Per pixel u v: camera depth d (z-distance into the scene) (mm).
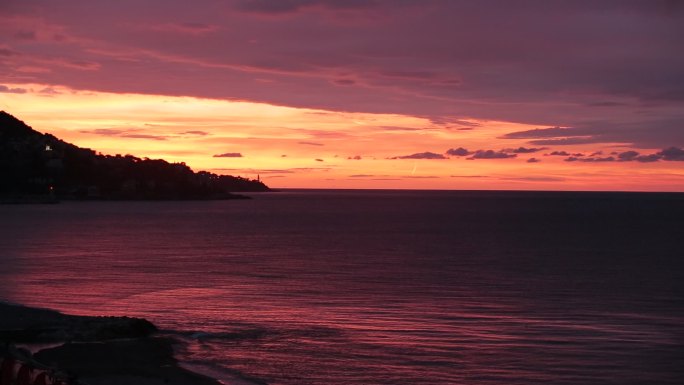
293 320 43312
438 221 182000
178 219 185750
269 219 189875
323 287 59188
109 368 30797
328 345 36469
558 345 37281
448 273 70812
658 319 45406
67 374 25562
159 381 29344
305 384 29859
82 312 45750
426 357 34344
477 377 31250
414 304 50375
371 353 34938
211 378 30172
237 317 44125
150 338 37094
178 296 53094
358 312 46625
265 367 32250
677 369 32938
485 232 137875
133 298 51812
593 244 109250
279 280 63875
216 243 109312
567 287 61000
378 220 187000
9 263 76250
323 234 131625
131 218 188000
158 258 84188
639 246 106312
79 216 195250
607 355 35344
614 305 51156
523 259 85938
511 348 36438
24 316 39719
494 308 49031
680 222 177625
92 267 73125
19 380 23047
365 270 73000
